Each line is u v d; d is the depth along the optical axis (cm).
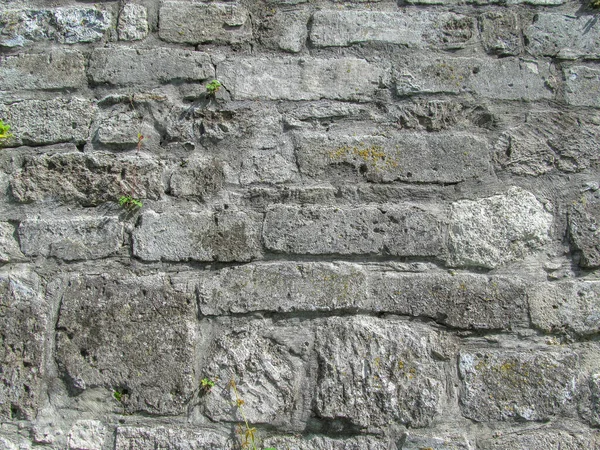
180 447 204
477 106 237
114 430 206
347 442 205
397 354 211
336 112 235
